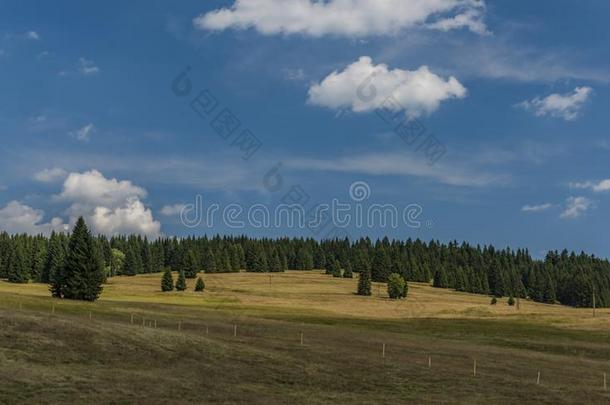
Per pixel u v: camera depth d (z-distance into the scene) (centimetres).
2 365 3788
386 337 7656
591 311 18112
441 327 9631
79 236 11081
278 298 16000
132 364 4428
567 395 4734
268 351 5562
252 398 3838
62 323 5128
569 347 7694
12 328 4706
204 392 3859
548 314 13225
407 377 5003
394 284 18388
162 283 18038
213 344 5459
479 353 6681
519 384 5041
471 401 4316
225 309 11700
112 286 18862
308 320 9894
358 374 4962
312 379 4647
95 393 3497
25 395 3275
